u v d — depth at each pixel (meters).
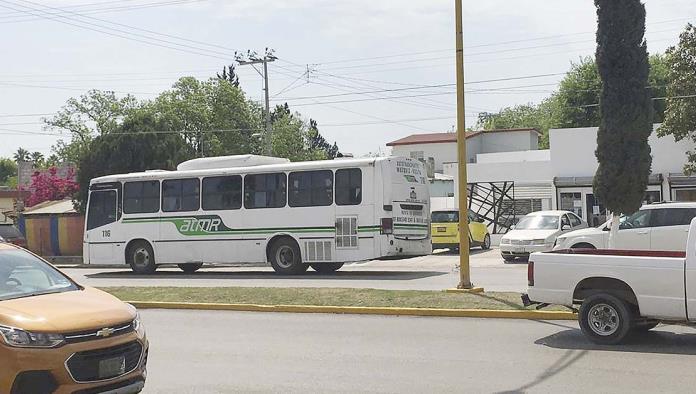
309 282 20.16
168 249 24.59
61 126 71.19
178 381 8.90
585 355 9.87
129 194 25.38
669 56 28.95
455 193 37.72
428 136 71.00
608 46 15.10
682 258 10.09
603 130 15.34
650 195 31.27
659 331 11.58
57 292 7.65
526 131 67.12
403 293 15.58
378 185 21.61
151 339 11.99
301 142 81.81
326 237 22.12
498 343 10.89
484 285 17.98
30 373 6.44
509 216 36.94
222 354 10.59
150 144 41.56
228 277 22.97
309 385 8.57
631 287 10.33
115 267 32.03
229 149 67.50
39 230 38.44
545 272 11.08
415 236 22.56
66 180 51.59
